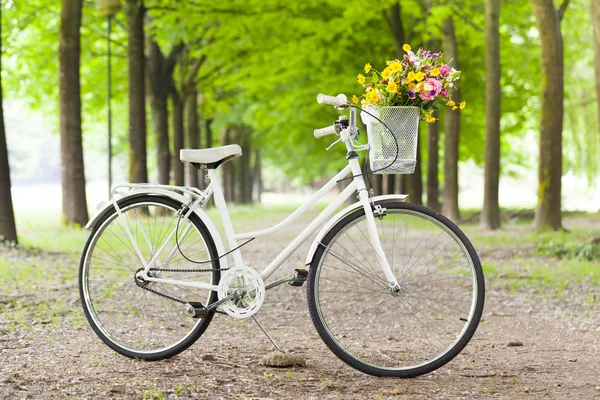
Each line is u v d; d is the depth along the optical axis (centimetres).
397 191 2870
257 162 6094
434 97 458
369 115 459
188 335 479
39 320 630
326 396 405
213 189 481
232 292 464
